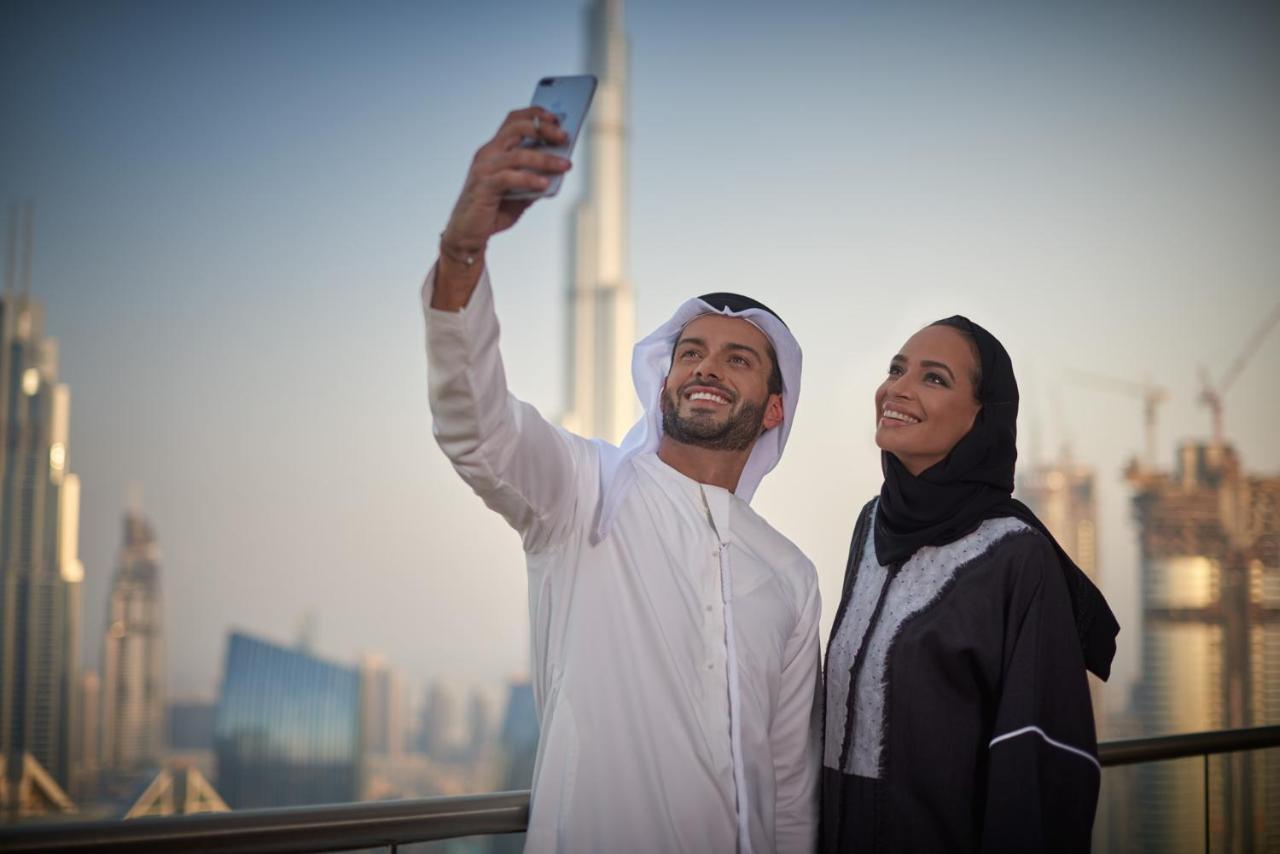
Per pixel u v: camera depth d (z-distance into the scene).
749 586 2.03
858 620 2.05
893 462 2.07
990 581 1.91
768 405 2.19
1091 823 1.81
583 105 1.62
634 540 1.97
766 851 1.92
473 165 1.60
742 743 1.92
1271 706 67.50
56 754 84.62
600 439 2.14
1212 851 2.41
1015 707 1.83
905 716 1.92
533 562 1.98
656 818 1.82
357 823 1.70
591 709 1.86
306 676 89.62
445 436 1.76
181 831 1.56
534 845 1.79
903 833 1.90
